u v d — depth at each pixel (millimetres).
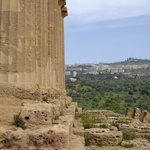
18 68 12594
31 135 9320
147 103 91562
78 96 111750
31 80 13773
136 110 36594
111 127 22078
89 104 88875
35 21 15969
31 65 13891
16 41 12586
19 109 11148
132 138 21578
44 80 18484
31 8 14070
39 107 11453
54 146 9328
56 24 24812
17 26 12648
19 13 12773
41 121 11062
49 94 17938
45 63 18656
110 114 37406
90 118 25328
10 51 12461
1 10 12602
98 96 114312
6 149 9188
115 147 18359
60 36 29406
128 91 136125
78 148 12562
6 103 12008
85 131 18906
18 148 9227
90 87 155500
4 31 12523
